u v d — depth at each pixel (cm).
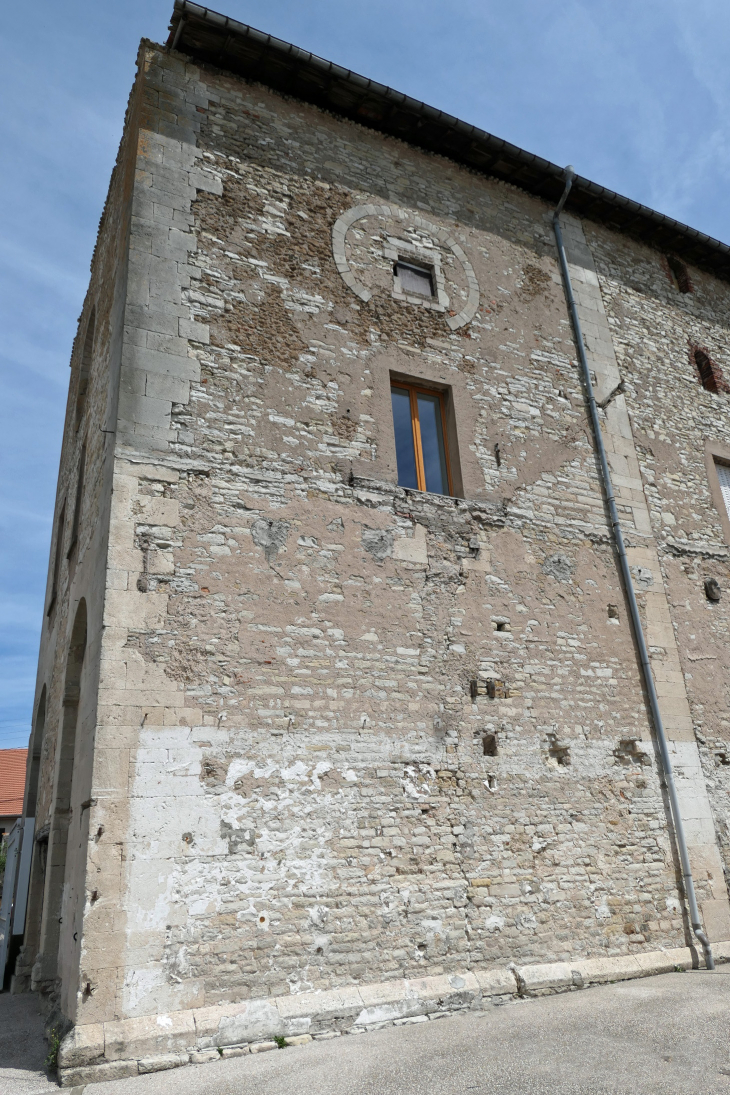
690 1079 380
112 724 512
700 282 1077
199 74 744
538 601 728
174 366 628
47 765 820
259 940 509
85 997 454
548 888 626
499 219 895
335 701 594
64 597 828
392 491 688
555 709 693
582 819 666
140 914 482
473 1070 411
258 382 660
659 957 649
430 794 606
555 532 769
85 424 850
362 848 565
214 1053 464
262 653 579
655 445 898
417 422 756
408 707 623
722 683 817
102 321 802
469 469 744
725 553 895
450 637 665
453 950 568
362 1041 482
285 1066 437
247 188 726
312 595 616
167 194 681
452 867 593
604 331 921
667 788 725
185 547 579
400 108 812
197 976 485
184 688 543
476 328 815
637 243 1025
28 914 825
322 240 750
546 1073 400
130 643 536
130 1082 427
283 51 741
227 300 674
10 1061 492
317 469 659
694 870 705
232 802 532
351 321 733
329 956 526
